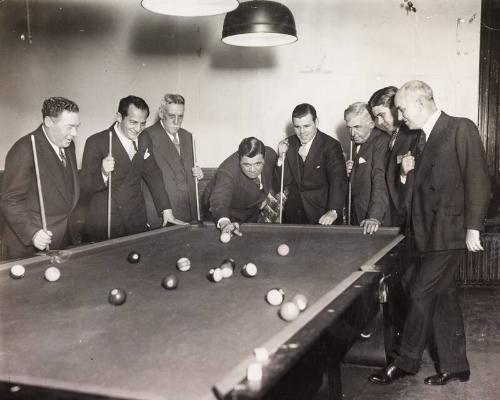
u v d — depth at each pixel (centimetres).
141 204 373
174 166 413
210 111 501
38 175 272
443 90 456
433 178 254
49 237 260
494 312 393
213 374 107
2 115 525
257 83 489
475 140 248
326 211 368
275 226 304
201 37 497
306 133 370
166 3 246
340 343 140
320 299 152
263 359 108
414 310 255
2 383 101
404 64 461
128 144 362
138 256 224
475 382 267
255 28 268
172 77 505
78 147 524
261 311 152
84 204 399
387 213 335
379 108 325
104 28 512
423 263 259
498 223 458
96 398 94
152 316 149
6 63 523
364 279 176
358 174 360
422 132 287
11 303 164
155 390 100
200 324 141
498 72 452
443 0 449
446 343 267
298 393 111
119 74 514
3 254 375
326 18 470
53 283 189
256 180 356
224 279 195
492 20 448
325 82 475
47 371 110
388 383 264
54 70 521
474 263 465
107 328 139
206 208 434
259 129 493
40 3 514
